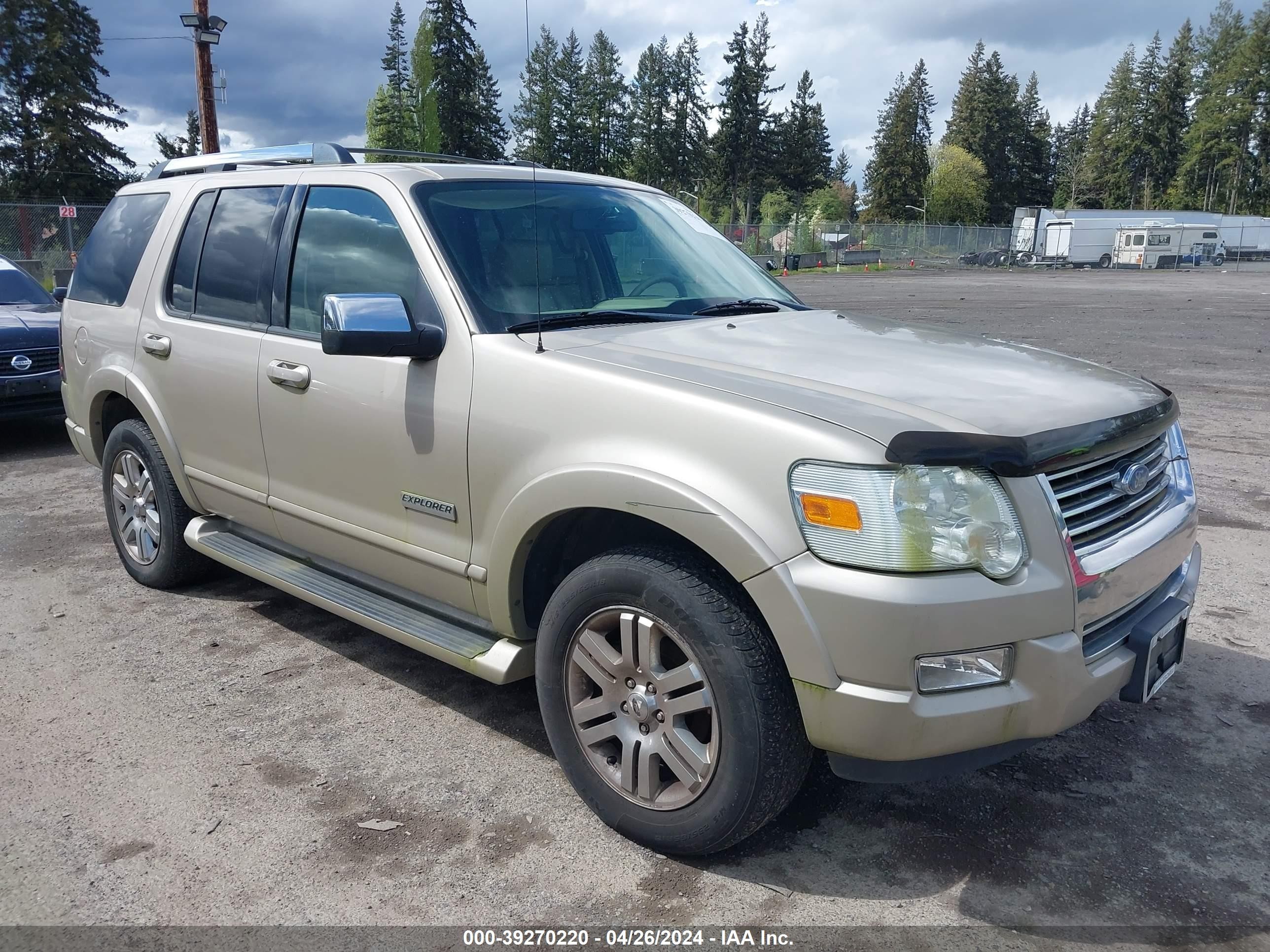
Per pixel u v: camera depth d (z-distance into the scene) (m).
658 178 82.44
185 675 3.89
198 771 3.17
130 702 3.67
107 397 4.82
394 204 3.37
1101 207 108.00
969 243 61.22
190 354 4.11
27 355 7.82
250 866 2.68
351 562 3.60
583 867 2.68
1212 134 95.12
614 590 2.65
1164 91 101.50
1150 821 2.91
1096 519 2.52
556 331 3.10
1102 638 2.55
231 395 3.90
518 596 2.99
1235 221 59.16
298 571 3.84
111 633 4.32
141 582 4.86
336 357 3.40
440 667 3.99
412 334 2.98
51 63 50.41
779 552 2.33
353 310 2.89
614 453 2.61
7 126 49.91
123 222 4.85
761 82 84.19
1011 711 2.33
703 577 2.50
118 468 4.81
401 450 3.20
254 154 4.28
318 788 3.07
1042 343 14.50
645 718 2.65
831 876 2.65
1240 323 17.81
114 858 2.71
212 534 4.32
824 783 3.12
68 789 3.06
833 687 2.29
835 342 3.09
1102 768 3.21
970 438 2.27
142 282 4.51
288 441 3.66
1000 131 102.00
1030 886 2.61
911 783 3.12
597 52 74.31
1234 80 93.88
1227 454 7.63
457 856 2.73
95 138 51.38
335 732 3.43
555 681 2.86
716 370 2.70
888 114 97.00
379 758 3.26
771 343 3.04
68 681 3.83
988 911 2.51
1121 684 2.58
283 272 3.74
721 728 2.48
